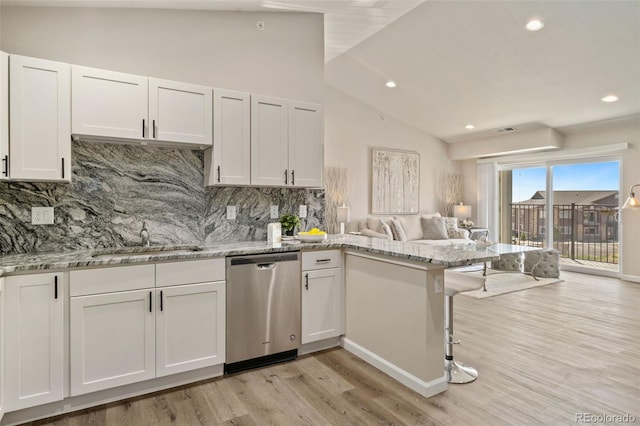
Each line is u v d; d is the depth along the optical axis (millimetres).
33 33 2508
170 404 2158
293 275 2762
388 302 2527
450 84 5184
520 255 6074
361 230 6449
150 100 2562
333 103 6340
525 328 3422
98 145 2648
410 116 6777
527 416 2006
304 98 3510
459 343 2805
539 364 2654
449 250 2457
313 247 2838
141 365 2230
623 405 2109
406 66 4930
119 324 2164
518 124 6137
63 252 2457
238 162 2914
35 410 1997
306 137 3242
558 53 3990
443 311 2309
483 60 4395
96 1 2600
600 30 3520
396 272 2457
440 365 2287
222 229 3117
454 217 7520
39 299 1962
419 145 7402
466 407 2104
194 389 2334
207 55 3088
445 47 4277
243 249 2564
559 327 3451
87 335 2080
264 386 2369
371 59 4934
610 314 3857
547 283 5305
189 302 2371
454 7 3541
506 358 2758
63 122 2301
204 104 2768
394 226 6422
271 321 2674
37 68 2232
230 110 2879
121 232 2725
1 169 2119
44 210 2477
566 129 6102
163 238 2877
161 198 2869
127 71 2787
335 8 3396
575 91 4730
